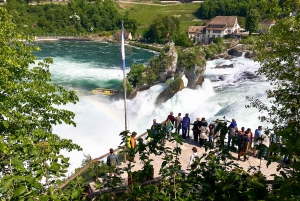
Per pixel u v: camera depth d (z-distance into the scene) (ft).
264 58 35.68
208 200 21.56
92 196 33.73
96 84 192.34
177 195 21.84
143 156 23.57
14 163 17.04
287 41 32.63
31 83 35.35
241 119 89.81
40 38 381.81
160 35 350.02
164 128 23.67
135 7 534.78
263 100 108.17
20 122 33.96
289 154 18.74
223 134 23.82
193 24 449.89
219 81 159.43
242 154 26.20
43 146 18.24
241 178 21.35
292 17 32.04
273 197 17.53
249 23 288.51
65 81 197.67
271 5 32.96
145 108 151.12
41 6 438.81
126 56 279.90
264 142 46.09
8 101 33.30
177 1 570.05
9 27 34.91
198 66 156.04
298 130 17.85
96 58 269.85
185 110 130.52
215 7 454.40
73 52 297.94
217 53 214.07
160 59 170.81
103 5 465.47
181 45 318.65
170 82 165.89
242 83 152.56
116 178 24.67
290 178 18.07
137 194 21.15
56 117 38.86
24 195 15.58
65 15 429.38
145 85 169.89
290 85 34.65
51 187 17.19
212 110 119.24
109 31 440.04
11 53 32.73
